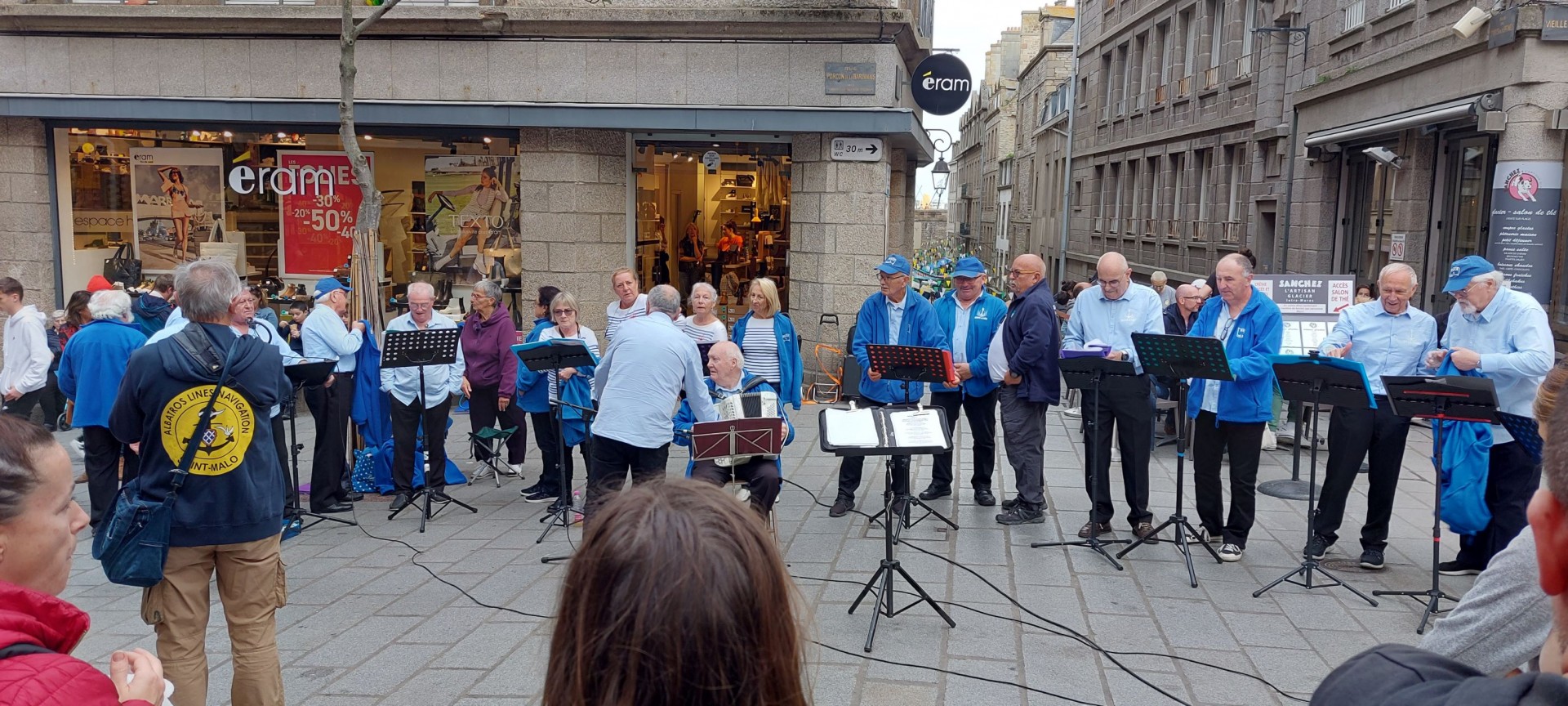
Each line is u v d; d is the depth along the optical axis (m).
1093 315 7.07
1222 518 6.46
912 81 11.80
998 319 7.53
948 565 6.21
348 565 6.36
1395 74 12.79
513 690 4.46
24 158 12.29
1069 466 9.06
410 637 5.11
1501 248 10.30
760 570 1.44
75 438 10.26
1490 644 2.12
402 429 7.70
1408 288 6.03
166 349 3.68
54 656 1.67
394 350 6.97
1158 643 5.00
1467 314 5.89
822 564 6.22
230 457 3.72
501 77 11.64
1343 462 6.14
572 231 11.98
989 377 7.40
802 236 11.97
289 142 12.52
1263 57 17.91
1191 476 8.74
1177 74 23.45
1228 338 6.21
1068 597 5.65
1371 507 6.16
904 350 6.38
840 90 11.38
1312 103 15.80
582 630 1.43
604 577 1.42
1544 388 3.54
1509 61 10.20
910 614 5.36
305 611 5.49
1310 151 15.87
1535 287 10.09
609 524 1.47
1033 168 43.38
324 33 11.69
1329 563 6.29
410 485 7.76
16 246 12.42
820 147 11.71
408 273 12.61
